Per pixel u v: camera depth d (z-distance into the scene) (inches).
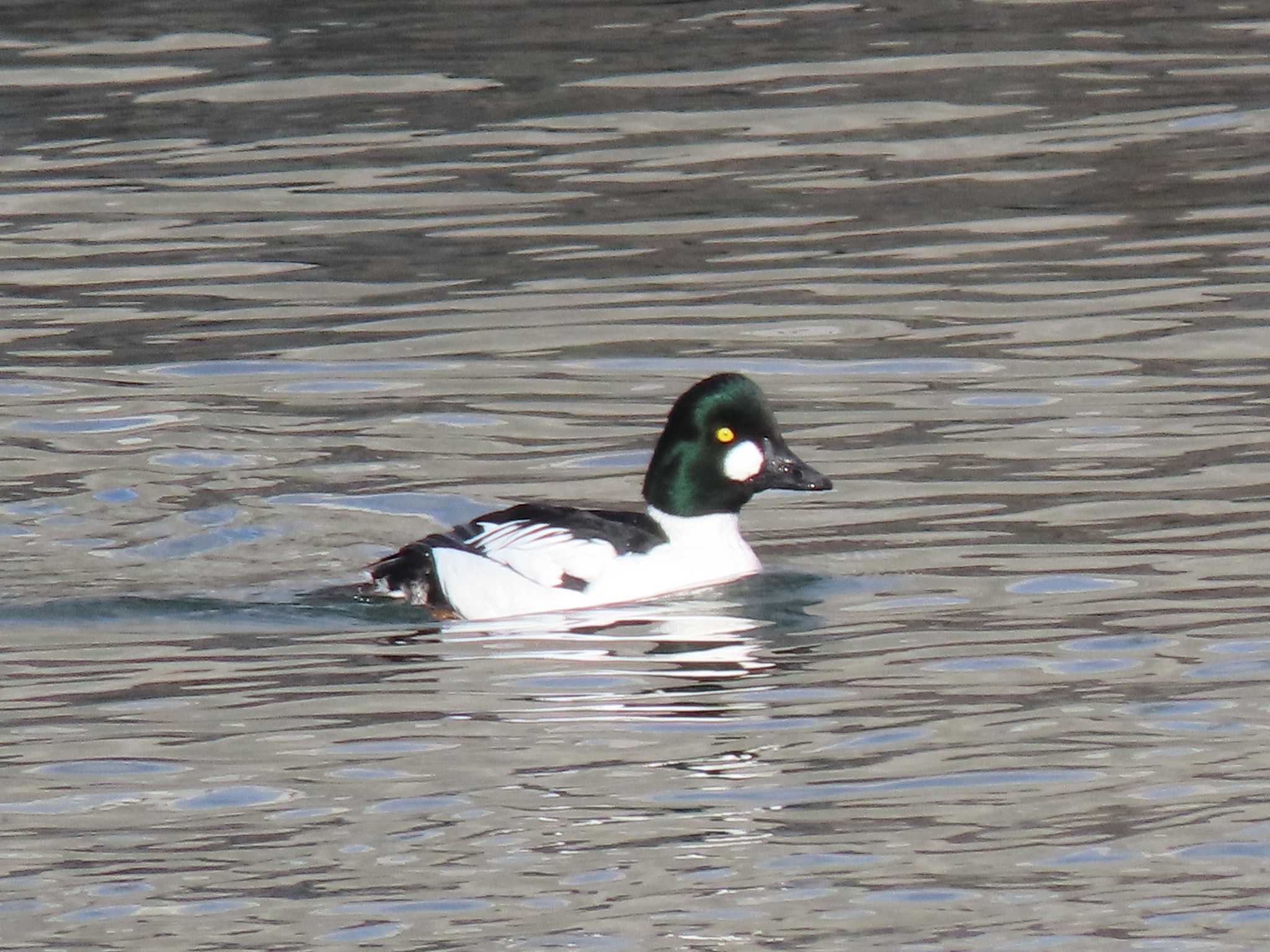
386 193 868.6
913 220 824.9
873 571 545.6
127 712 468.4
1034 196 844.6
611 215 838.5
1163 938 366.6
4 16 1092.5
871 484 599.5
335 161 903.1
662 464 551.2
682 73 995.3
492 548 541.6
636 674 488.1
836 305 742.5
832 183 864.3
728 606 529.0
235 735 455.2
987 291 750.5
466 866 396.2
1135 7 1082.1
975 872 391.2
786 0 1101.1
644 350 708.7
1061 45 1025.5
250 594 544.1
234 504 599.2
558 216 839.7
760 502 593.9
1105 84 967.6
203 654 504.1
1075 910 376.5
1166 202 830.5
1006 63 999.6
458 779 431.8
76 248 820.0
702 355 702.5
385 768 437.1
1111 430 626.5
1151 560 539.2
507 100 965.2
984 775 429.7
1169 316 717.9
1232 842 398.9
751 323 728.3
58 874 395.2
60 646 510.9
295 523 588.1
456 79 992.2
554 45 1033.5
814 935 370.6
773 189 860.6
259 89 983.6
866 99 957.2
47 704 474.3
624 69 999.0
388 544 576.1
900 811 414.9
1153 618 505.4
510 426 651.5
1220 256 773.9
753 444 545.3
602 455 629.3
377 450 637.3
